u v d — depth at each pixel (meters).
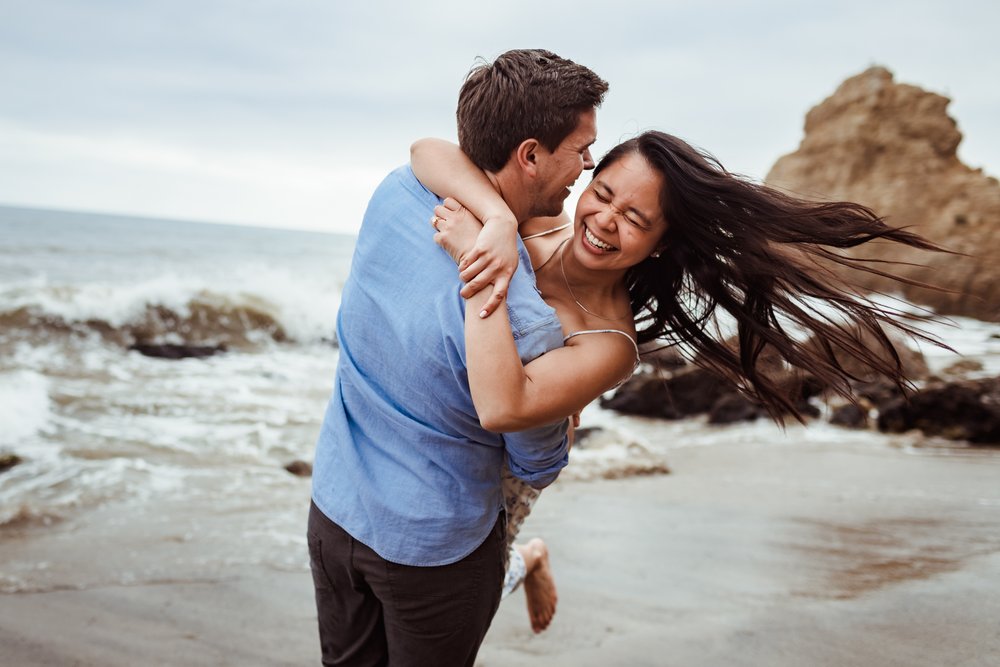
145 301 11.51
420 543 1.81
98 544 4.09
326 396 8.73
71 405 7.09
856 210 2.15
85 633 3.06
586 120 1.83
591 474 5.97
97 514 4.61
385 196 1.89
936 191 35.16
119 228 69.06
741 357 2.45
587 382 1.77
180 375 9.47
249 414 7.40
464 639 1.91
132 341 11.18
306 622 3.25
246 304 12.23
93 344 10.79
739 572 3.82
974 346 15.54
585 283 1.96
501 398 1.65
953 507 5.15
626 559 4.04
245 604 3.40
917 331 2.34
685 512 5.00
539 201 1.88
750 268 2.11
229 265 29.77
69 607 3.29
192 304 11.80
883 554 4.05
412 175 1.89
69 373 8.99
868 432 8.05
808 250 2.24
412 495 1.81
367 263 1.86
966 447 7.50
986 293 25.73
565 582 3.70
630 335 1.96
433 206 1.83
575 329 1.89
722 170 2.09
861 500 5.35
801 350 2.35
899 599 3.31
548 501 5.25
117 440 6.17
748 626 3.12
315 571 2.01
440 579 1.84
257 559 3.95
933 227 33.09
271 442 6.52
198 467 5.70
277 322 12.27
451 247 1.73
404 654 1.91
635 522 4.75
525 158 1.81
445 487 1.81
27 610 3.24
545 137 1.79
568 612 3.34
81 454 5.73
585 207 1.91
